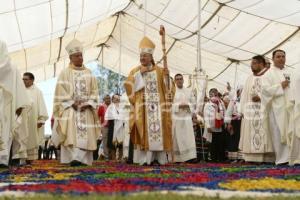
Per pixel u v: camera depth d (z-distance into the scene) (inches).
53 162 454.0
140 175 221.8
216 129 493.4
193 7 618.2
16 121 327.9
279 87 350.0
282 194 138.4
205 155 510.3
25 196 130.0
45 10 490.0
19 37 525.3
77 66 356.2
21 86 323.0
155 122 348.5
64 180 188.7
